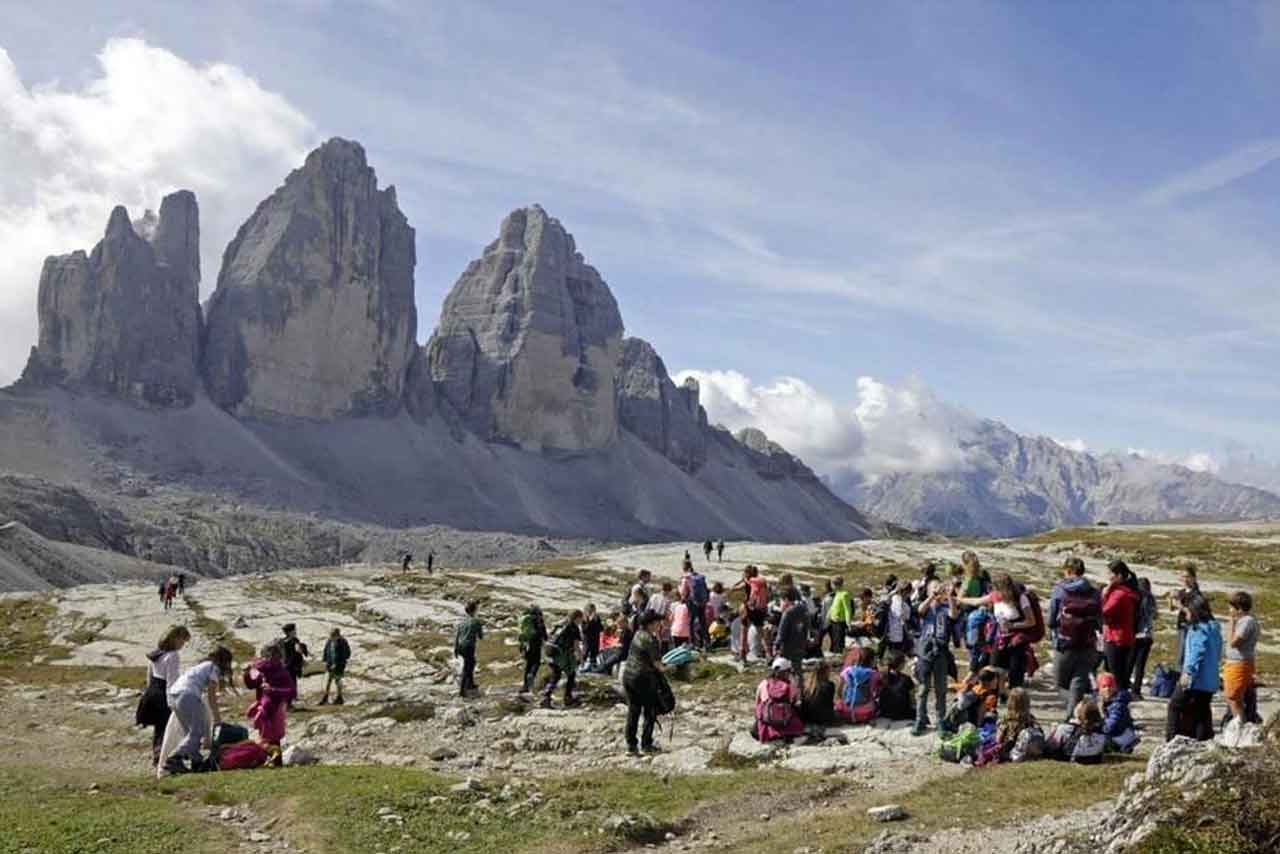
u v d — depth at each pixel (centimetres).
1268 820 1170
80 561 17412
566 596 7069
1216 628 1866
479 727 2734
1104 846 1241
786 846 1487
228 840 1587
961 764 1973
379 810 1703
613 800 1803
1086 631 2089
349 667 4412
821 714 2389
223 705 3475
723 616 3966
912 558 9156
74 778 2127
